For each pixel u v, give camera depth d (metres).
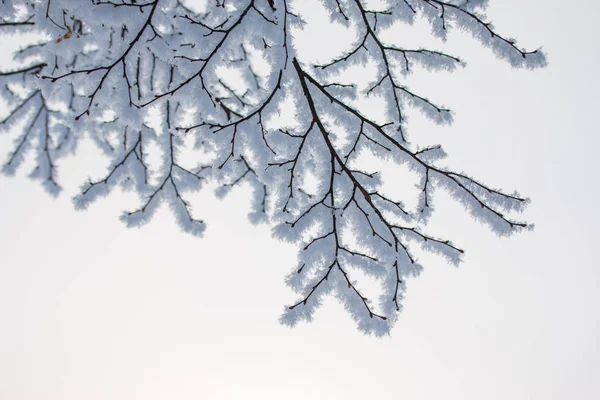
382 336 2.14
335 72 2.30
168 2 2.05
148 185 2.89
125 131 2.85
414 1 2.21
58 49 2.32
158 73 2.83
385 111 2.41
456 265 2.28
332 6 2.23
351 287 2.17
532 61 2.11
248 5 2.01
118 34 2.34
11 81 2.91
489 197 2.24
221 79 3.12
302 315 2.10
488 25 2.14
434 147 2.30
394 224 2.30
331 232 2.22
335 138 2.31
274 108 2.15
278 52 2.03
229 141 2.18
